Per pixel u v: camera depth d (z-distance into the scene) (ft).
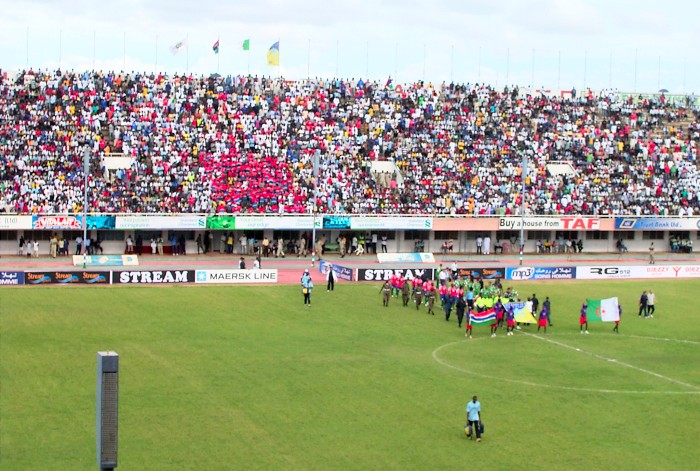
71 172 421.18
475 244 470.80
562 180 482.69
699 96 561.02
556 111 522.88
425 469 161.89
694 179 500.33
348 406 196.65
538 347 261.65
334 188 446.19
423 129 490.08
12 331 260.01
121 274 342.85
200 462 162.71
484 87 526.98
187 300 314.55
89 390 204.23
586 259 459.73
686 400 209.15
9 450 166.81
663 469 165.27
